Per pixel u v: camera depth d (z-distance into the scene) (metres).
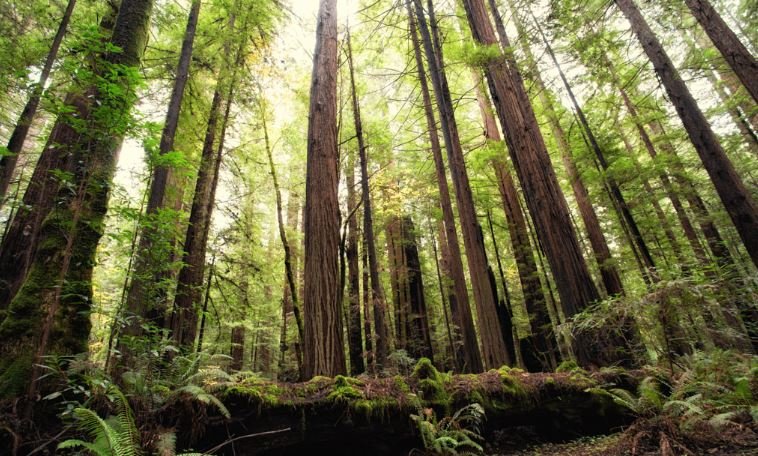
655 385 4.23
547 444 4.30
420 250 18.97
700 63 7.93
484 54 7.34
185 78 6.23
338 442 3.71
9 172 4.23
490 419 4.31
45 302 3.50
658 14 7.30
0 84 4.34
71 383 3.13
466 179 7.53
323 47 7.41
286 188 14.61
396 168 15.18
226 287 10.49
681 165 10.84
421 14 8.88
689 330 4.98
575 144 11.45
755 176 12.47
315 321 5.37
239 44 9.00
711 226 11.80
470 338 6.89
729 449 3.05
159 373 3.49
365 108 13.86
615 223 12.69
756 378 4.00
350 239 13.62
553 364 10.71
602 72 8.30
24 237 5.54
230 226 9.44
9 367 3.05
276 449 3.46
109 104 3.67
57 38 4.13
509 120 7.70
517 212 12.42
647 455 3.24
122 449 2.44
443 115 7.96
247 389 3.51
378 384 4.22
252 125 10.78
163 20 8.04
